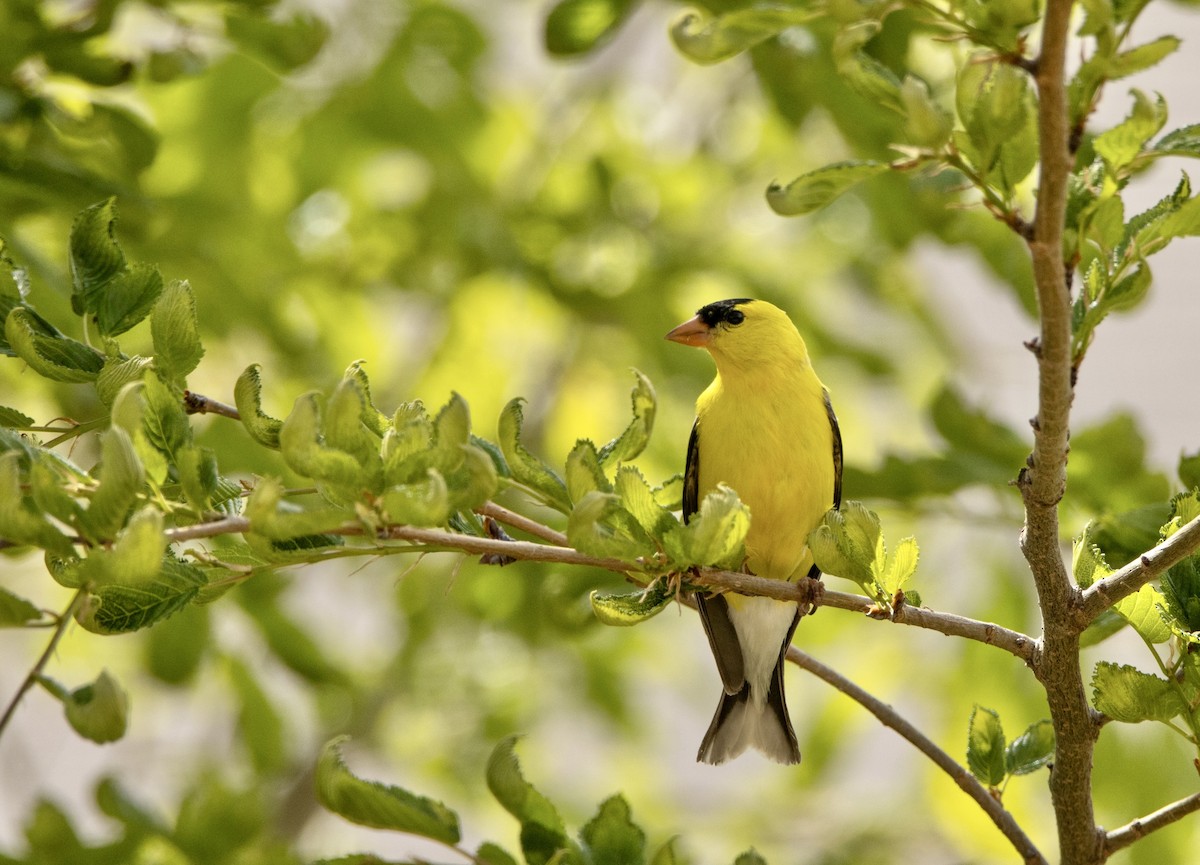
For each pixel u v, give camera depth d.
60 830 7.65
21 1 8.16
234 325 11.40
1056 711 5.53
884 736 16.23
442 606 14.55
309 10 9.11
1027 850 5.91
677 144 15.56
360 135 12.88
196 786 8.47
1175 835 10.63
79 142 9.23
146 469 4.65
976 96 4.43
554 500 5.03
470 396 14.42
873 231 13.71
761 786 16.80
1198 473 7.08
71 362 5.34
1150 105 4.54
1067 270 4.87
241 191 12.59
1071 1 4.07
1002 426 9.00
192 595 4.76
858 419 15.16
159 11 8.66
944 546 11.27
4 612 4.46
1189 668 5.22
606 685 14.77
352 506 4.59
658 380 13.70
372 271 13.76
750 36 4.98
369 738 15.00
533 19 15.20
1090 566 5.47
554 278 13.31
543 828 5.84
